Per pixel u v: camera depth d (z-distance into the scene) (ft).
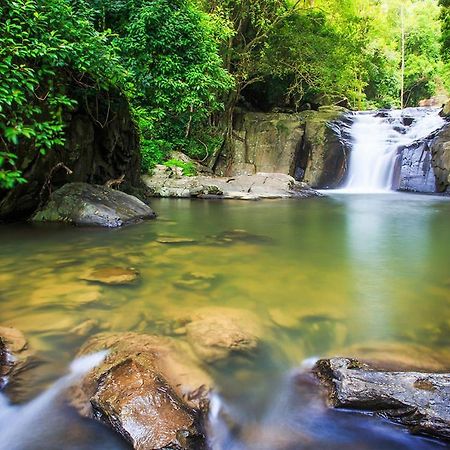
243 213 28.32
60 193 21.71
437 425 5.67
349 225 23.82
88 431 5.69
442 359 7.58
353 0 64.95
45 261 14.01
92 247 16.33
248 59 57.26
